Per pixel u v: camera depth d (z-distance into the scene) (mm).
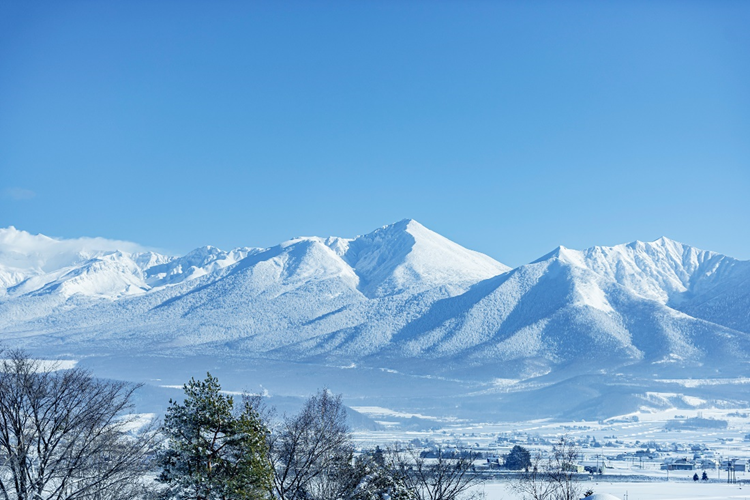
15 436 37938
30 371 39312
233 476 39406
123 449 39281
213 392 40250
